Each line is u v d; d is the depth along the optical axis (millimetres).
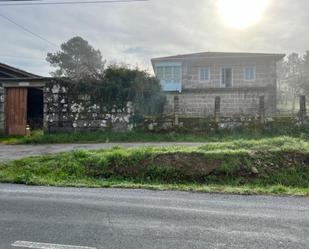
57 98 15438
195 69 26672
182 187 7207
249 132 13883
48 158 9727
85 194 6445
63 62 50031
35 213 5043
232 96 23953
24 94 17281
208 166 8406
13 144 13906
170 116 14648
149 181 8148
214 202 5828
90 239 3959
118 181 8023
